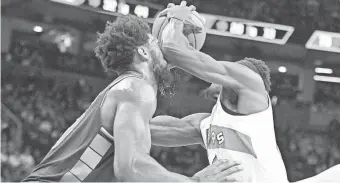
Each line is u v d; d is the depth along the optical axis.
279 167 2.81
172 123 3.04
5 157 10.45
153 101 2.14
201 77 2.64
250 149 2.74
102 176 2.18
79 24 12.68
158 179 1.98
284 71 13.51
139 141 2.02
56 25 12.73
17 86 12.28
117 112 2.08
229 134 2.78
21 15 12.51
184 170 11.28
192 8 2.79
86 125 2.22
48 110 11.96
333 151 12.59
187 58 2.54
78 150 2.19
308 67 13.54
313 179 2.83
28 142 11.07
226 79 2.70
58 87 12.49
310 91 13.52
